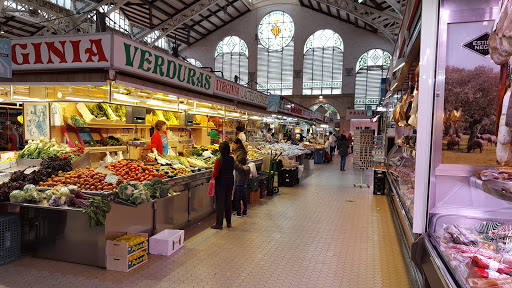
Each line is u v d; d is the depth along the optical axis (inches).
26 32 775.7
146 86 172.9
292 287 133.6
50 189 159.9
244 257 165.0
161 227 188.2
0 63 158.7
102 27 166.7
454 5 89.4
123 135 279.9
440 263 78.1
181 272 145.6
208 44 1278.3
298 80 1212.5
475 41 88.9
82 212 147.8
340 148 551.5
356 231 211.5
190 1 922.7
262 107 399.2
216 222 214.7
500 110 78.3
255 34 1237.1
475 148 90.7
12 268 145.6
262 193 318.3
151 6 874.8
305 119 733.3
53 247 154.7
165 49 1187.3
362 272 148.8
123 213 158.1
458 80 90.2
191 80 216.4
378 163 414.0
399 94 269.3
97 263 148.6
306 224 226.8
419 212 94.7
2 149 340.8
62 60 153.9
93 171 178.9
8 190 153.4
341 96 1182.3
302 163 570.3
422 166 94.0
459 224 91.7
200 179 231.1
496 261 71.7
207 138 390.9
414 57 139.4
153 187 169.5
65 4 725.9
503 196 70.0
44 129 218.2
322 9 1152.2
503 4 58.6
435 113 92.1
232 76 1264.8
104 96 194.1
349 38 1176.2
